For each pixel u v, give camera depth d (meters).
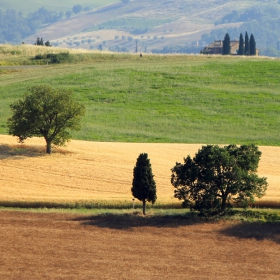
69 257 119.38
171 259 119.88
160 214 150.62
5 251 121.75
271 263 119.75
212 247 128.38
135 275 110.44
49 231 135.62
